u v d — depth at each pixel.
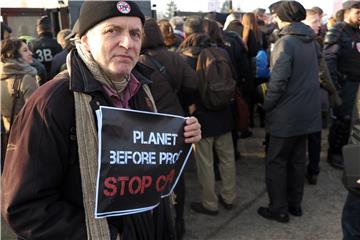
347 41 4.05
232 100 3.32
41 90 1.24
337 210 3.52
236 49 4.33
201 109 3.20
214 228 3.27
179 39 4.32
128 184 1.30
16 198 1.17
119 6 1.26
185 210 3.57
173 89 2.84
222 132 3.29
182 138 1.46
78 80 1.25
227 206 3.56
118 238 1.30
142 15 1.34
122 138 1.28
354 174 1.94
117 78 1.35
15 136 1.23
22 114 1.23
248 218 3.42
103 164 1.24
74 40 1.40
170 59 2.82
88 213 1.24
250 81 4.63
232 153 3.49
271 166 3.24
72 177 1.27
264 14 7.13
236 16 5.50
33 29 7.57
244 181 4.14
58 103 1.21
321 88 3.85
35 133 1.18
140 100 1.51
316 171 4.00
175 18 5.54
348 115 4.20
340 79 4.16
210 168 3.37
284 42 2.95
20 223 1.18
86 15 1.28
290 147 3.16
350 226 2.17
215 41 3.70
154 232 1.48
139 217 1.39
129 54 1.30
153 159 1.36
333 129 4.38
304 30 3.00
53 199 1.23
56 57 3.76
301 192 3.38
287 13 2.98
